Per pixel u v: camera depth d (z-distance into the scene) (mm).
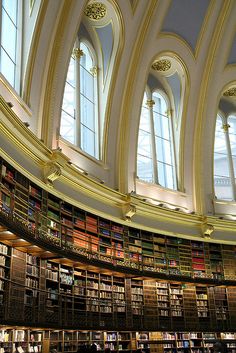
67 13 13227
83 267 13555
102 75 16781
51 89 13094
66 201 13484
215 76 20109
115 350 13922
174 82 19906
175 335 16062
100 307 13961
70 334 12562
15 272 10695
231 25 19391
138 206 16547
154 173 18422
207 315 17438
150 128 19031
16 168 11133
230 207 20188
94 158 15375
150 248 16812
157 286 16391
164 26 17891
